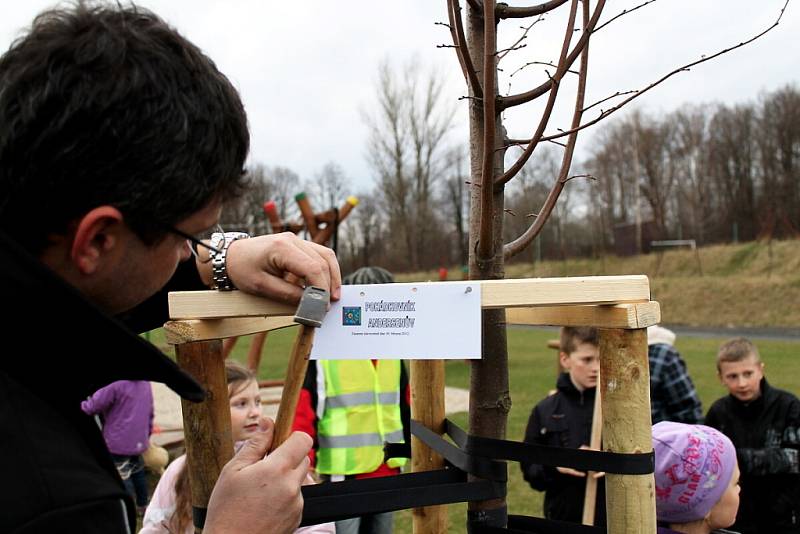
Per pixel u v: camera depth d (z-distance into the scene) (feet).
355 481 3.82
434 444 4.52
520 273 111.45
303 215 19.34
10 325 2.51
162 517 6.48
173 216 2.75
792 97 126.82
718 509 6.19
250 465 3.09
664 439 6.22
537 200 75.92
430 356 3.22
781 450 9.95
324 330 3.31
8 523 2.26
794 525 9.84
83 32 2.65
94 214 2.57
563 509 9.89
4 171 2.54
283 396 3.21
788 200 117.50
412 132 105.29
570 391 10.41
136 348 2.66
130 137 2.54
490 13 3.85
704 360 40.34
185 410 3.81
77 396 2.76
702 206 131.13
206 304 3.51
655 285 83.15
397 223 111.96
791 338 55.26
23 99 2.52
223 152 2.88
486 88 3.87
